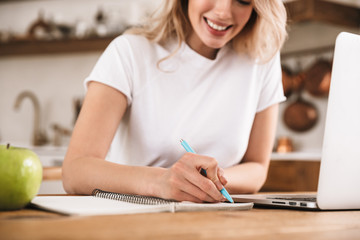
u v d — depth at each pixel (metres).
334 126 0.77
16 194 0.68
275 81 1.46
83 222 0.54
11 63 4.06
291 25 3.37
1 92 4.07
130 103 1.29
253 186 1.25
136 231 0.49
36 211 0.69
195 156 0.85
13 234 0.44
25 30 4.02
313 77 3.42
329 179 0.78
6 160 0.67
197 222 0.58
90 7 3.86
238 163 1.43
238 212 0.73
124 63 1.25
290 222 0.63
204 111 1.33
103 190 0.93
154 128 1.30
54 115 3.94
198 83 1.34
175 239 0.45
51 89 3.95
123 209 0.66
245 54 1.39
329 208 0.80
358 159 0.79
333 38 3.40
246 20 1.25
